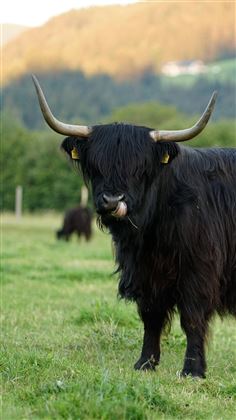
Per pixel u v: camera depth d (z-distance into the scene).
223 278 13.85
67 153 13.47
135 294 13.81
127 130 12.98
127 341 15.93
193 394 11.99
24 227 66.31
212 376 13.70
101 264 33.06
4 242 45.38
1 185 97.50
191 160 13.76
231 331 18.94
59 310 20.61
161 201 13.25
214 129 98.88
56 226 69.06
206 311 13.60
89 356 14.81
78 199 95.62
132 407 10.29
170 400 11.15
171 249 13.31
